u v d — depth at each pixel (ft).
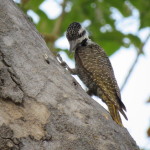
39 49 33.88
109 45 56.54
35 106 30.60
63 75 33.58
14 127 29.01
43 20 56.95
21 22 34.78
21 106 30.25
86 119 31.68
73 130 30.71
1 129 28.66
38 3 54.75
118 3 59.00
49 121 30.35
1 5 34.30
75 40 47.93
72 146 30.09
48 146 29.43
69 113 31.35
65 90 32.53
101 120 32.30
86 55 46.34
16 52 32.24
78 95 32.94
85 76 45.70
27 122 29.71
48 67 33.06
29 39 33.83
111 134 31.96
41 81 31.89
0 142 28.37
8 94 30.04
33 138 29.19
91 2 58.95
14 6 36.06
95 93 45.37
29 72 31.83
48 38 49.08
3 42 32.24
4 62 31.24
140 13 58.65
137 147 33.60
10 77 30.71
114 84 43.75
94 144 30.76
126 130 34.01
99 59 45.91
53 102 31.35
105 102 41.93
